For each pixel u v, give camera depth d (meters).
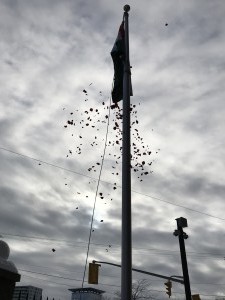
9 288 5.07
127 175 5.69
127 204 5.43
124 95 6.66
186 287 13.95
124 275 4.87
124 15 7.91
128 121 6.30
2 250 5.35
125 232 5.19
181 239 14.71
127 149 5.96
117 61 7.73
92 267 13.27
